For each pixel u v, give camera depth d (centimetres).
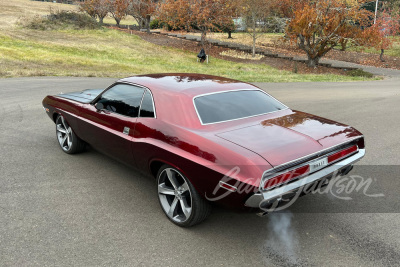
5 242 333
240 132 342
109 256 315
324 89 1516
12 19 4038
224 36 4847
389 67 3127
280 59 3378
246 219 383
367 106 1060
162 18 3759
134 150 397
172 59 2994
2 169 506
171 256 316
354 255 318
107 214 389
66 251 321
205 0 3325
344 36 2988
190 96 376
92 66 2148
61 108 548
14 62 1973
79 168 515
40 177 481
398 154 593
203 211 344
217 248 329
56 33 3522
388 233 353
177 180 366
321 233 354
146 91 407
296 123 377
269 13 3525
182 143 341
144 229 360
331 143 338
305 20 2909
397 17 3225
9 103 995
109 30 4019
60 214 387
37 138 658
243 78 1934
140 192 444
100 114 456
